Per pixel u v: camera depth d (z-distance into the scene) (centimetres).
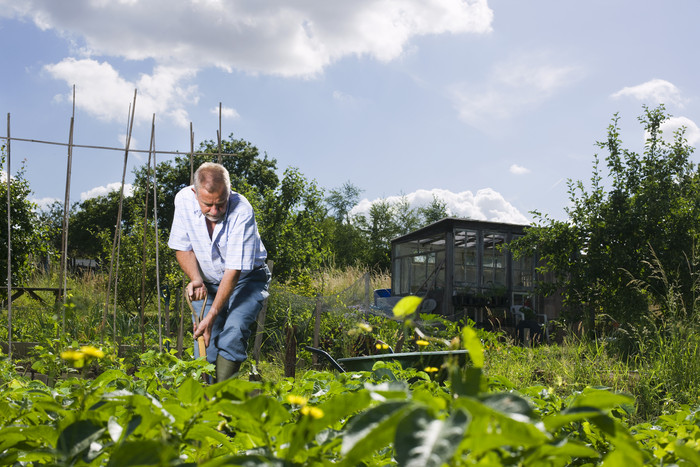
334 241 3203
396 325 689
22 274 1012
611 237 823
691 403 430
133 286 1048
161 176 3212
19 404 161
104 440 101
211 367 235
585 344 618
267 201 1230
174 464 82
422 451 60
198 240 359
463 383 80
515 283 1371
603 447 141
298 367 661
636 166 843
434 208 3753
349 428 70
